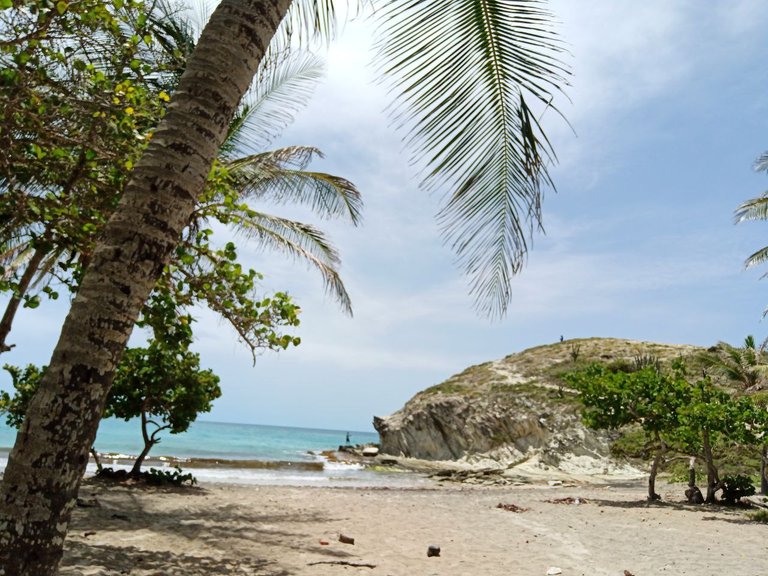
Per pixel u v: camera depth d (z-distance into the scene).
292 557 8.23
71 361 3.06
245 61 3.62
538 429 44.12
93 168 6.36
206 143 3.46
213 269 7.39
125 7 5.58
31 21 5.15
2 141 5.54
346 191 14.66
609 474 37.25
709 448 18.33
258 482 24.92
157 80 7.28
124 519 10.29
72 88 5.61
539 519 14.09
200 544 8.67
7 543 2.88
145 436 16.81
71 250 6.74
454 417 50.09
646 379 19.16
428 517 13.73
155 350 16.33
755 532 12.73
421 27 4.81
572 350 58.50
